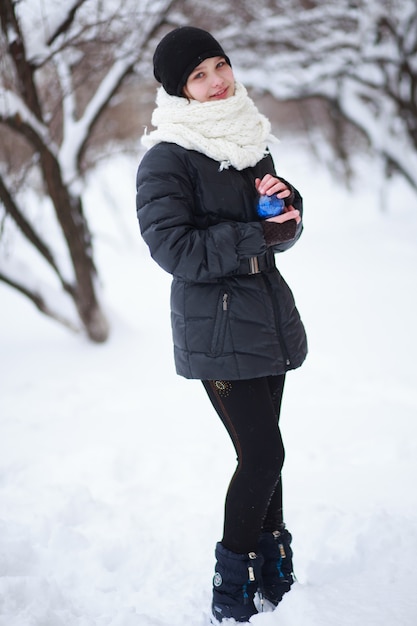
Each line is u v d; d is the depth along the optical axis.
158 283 9.65
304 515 2.91
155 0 6.86
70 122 7.02
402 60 10.61
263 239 2.09
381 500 3.04
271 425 2.14
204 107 2.14
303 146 20.81
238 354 2.11
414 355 5.62
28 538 2.82
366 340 6.12
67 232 6.61
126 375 5.85
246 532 2.16
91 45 6.80
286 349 2.19
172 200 2.09
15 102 6.12
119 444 4.16
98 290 7.05
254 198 2.21
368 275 8.63
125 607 2.36
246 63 11.27
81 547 2.80
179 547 2.80
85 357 6.52
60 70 6.84
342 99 12.31
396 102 11.36
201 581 2.54
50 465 3.89
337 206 15.20
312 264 9.64
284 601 2.13
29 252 13.20
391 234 11.30
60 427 4.56
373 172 15.91
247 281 2.15
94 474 3.76
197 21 9.25
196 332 2.13
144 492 3.47
